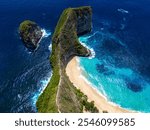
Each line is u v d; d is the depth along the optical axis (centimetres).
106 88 10900
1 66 11550
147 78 11681
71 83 10762
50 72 11331
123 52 13362
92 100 10244
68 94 9475
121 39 14475
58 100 8725
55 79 10225
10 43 13112
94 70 11912
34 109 9500
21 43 13138
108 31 15150
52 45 12512
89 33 14800
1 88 10381
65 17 13188
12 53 12438
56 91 9206
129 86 11094
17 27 14512
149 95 10669
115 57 12938
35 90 10356
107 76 11600
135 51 13512
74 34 13025
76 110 9075
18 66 11631
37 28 13838
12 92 10238
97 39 14325
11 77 10981
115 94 10612
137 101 10356
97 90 10756
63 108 8525
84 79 11312
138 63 12644
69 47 12456
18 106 9638
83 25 14338
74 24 13488
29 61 11988
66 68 11831
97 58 12769
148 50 13650
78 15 13838
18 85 10588
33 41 13000
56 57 11712
